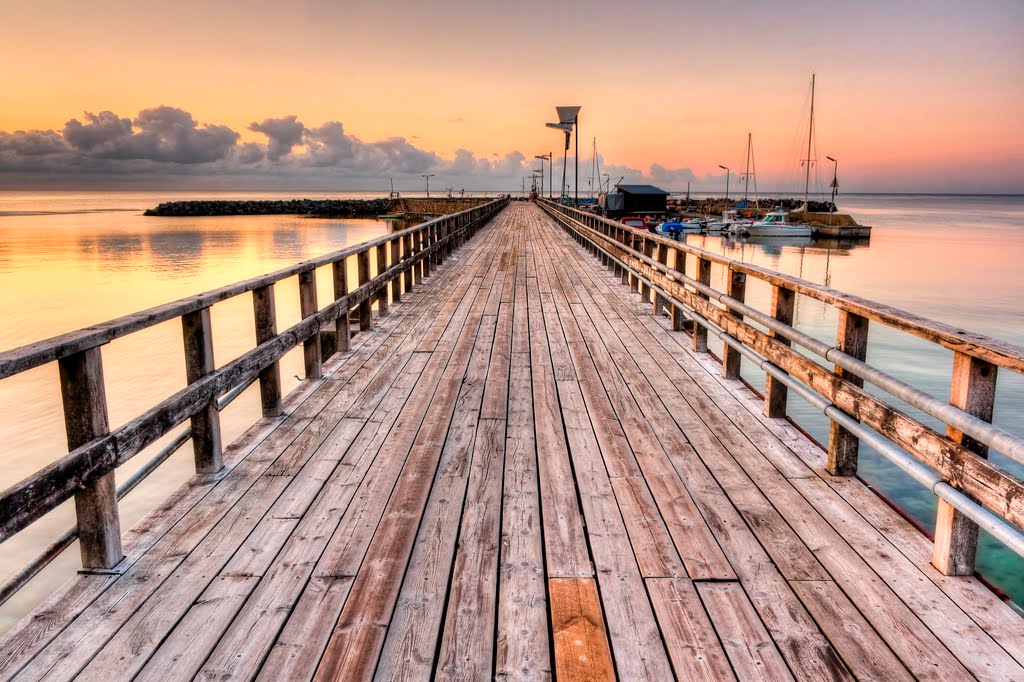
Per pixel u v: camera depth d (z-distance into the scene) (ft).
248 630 7.50
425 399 16.12
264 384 14.62
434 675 6.79
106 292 89.86
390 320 26.07
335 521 10.07
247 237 201.77
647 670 6.86
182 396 10.24
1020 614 7.75
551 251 54.75
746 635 7.43
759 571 8.71
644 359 19.95
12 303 80.79
